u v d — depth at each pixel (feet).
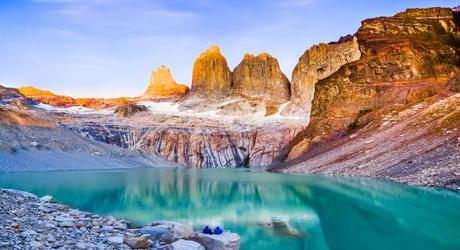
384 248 72.79
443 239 75.46
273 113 653.71
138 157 454.81
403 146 195.52
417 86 301.63
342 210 110.83
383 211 101.71
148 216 110.52
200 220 106.63
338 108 339.16
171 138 574.97
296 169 270.46
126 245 63.21
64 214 84.94
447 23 364.58
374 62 344.69
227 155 558.97
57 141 354.74
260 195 154.81
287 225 98.89
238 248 71.87
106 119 642.63
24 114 375.25
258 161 544.62
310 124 378.53
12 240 56.95
